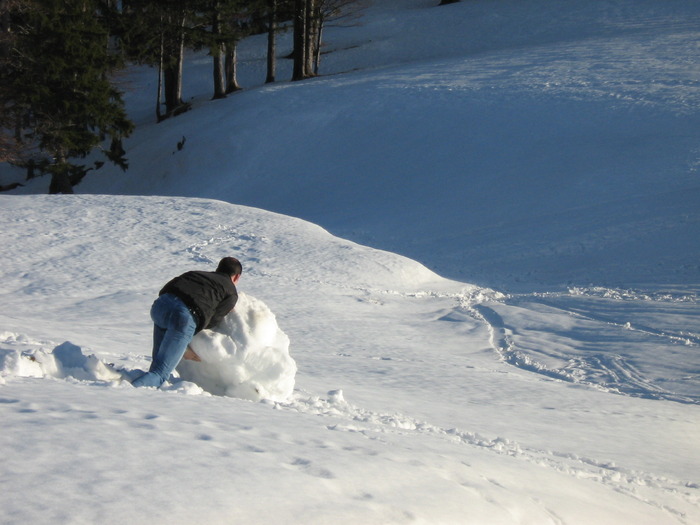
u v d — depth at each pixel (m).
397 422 5.85
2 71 41.03
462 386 10.05
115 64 44.62
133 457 2.68
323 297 17.27
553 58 49.56
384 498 2.79
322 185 38.03
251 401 5.34
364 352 12.62
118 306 15.03
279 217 23.45
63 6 41.47
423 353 13.00
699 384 11.77
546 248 25.11
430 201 32.50
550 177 31.53
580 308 17.56
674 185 28.17
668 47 49.19
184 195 42.09
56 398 3.61
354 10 78.19
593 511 3.97
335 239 22.16
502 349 13.89
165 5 52.22
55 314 14.27
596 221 26.58
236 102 51.06
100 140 43.59
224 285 5.80
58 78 41.06
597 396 10.43
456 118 39.62
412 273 20.25
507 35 65.19
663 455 7.21
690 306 17.59
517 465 4.78
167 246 19.97
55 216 21.77
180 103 57.62
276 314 15.52
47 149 42.44
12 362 4.80
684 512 5.01
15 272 17.45
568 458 6.24
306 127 44.12
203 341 5.75
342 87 49.44
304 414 4.83
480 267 24.31
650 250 23.44
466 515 2.89
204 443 3.05
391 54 65.69
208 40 54.19
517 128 36.84
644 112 35.44
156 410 3.67
